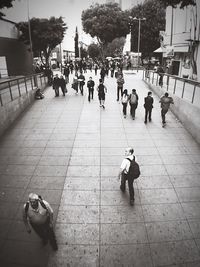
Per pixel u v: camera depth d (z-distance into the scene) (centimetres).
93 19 4141
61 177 756
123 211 611
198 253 496
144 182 725
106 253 496
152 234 541
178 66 2703
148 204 634
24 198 658
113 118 1280
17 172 783
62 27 2941
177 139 1025
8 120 1172
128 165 604
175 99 1303
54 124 1205
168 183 721
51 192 684
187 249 505
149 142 995
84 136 1058
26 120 1266
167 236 536
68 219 586
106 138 1035
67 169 800
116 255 492
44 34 2767
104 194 675
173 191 685
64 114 1354
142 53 4912
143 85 2255
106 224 570
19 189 696
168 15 2947
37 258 486
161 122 1220
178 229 555
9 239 530
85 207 625
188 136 1056
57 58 5288
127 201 646
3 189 697
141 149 934
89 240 527
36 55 3528
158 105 1518
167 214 600
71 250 504
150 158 866
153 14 4406
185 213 604
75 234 543
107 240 527
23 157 881
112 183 724
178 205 630
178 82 1349
